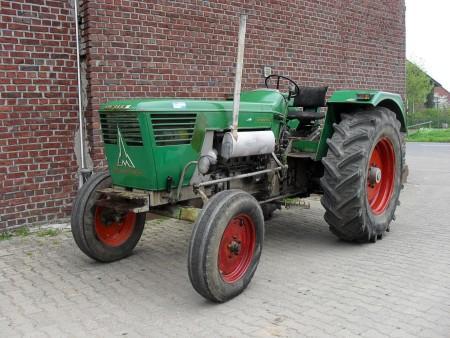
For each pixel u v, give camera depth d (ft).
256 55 24.32
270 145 14.94
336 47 28.81
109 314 11.43
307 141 17.03
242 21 12.86
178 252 16.15
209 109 13.51
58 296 12.52
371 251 15.89
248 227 12.76
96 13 18.38
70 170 19.16
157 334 10.39
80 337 10.31
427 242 16.84
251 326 10.62
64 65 18.62
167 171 12.83
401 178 18.30
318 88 18.08
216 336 10.22
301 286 12.91
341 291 12.47
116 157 13.42
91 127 18.92
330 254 15.65
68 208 19.24
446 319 10.77
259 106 15.06
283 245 16.74
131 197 12.85
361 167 15.23
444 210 22.21
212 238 11.32
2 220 17.72
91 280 13.62
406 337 9.97
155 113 12.33
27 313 11.51
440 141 75.25
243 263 12.69
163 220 20.30
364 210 15.74
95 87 18.62
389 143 17.40
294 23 26.04
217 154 13.87
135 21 19.47
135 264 14.97
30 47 17.81
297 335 10.14
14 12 17.39
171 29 20.63
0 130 17.40
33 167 18.26
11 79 17.51
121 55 19.19
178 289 12.94
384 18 32.22
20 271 14.33
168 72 20.70
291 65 26.16
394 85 33.83
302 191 17.62
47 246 16.60
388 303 11.65
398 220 20.27
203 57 21.91
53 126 18.58
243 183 15.20
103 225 14.85
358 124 16.14
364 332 10.21
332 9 28.25
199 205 14.25
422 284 12.84
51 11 18.15
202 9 21.66
